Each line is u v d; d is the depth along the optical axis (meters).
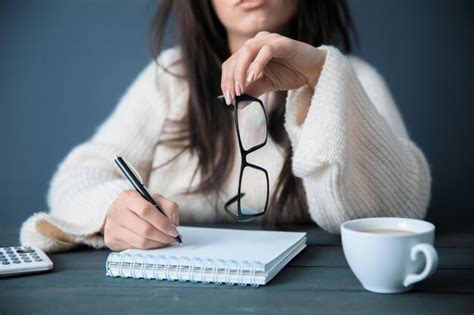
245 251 0.79
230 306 0.64
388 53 1.82
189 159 1.40
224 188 1.34
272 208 1.17
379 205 1.00
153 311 0.63
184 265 0.74
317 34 1.32
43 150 1.90
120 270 0.76
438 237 0.99
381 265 0.65
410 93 1.82
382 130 0.96
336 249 0.91
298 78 0.95
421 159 1.09
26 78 1.89
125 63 1.88
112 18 1.87
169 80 1.45
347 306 0.63
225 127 1.31
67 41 1.88
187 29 1.32
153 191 1.42
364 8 1.81
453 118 1.82
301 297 0.67
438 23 1.80
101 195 0.95
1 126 1.90
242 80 0.87
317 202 0.97
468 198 1.83
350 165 0.94
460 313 0.61
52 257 0.89
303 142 0.89
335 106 0.88
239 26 1.22
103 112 1.89
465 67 1.80
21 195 1.91
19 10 1.88
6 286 0.73
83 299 0.67
